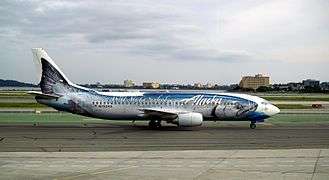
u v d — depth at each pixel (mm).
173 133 49938
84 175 24609
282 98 167625
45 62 57438
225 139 43906
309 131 53156
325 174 25125
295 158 31016
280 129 56000
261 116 57750
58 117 73562
